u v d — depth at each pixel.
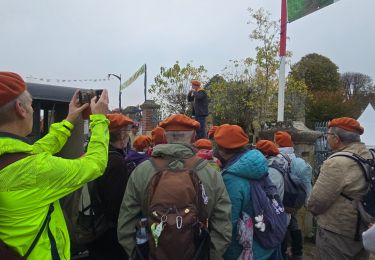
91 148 2.06
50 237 1.85
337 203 3.44
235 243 3.08
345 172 3.39
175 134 2.90
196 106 10.68
